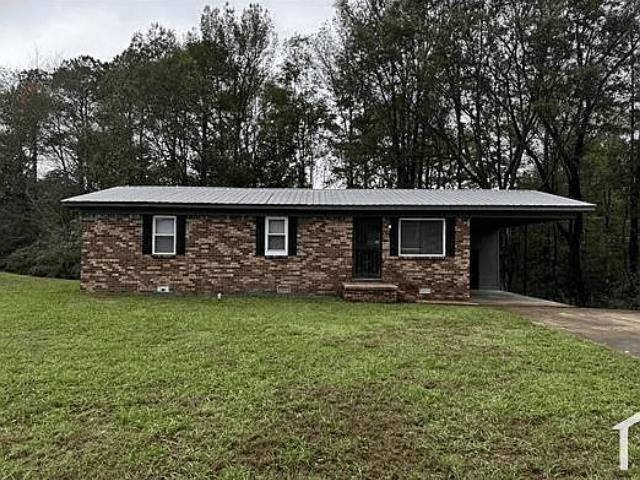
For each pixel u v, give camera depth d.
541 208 12.83
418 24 22.77
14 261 24.06
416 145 25.28
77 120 28.89
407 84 23.89
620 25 19.52
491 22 21.45
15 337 7.40
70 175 28.23
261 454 3.73
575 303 22.08
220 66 25.78
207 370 5.68
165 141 25.62
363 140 25.83
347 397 4.84
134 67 25.44
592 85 19.89
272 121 26.41
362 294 12.51
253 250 13.52
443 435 4.02
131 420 4.27
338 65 25.34
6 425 4.19
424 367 5.91
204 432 4.05
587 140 22.08
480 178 24.25
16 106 27.55
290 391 5.00
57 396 4.80
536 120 22.19
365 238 13.95
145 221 13.44
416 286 13.51
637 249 22.45
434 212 13.34
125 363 5.95
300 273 13.54
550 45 20.12
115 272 13.45
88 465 3.56
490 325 8.96
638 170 22.05
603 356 6.57
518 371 5.80
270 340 7.32
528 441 3.94
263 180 26.55
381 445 3.86
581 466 3.56
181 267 13.46
